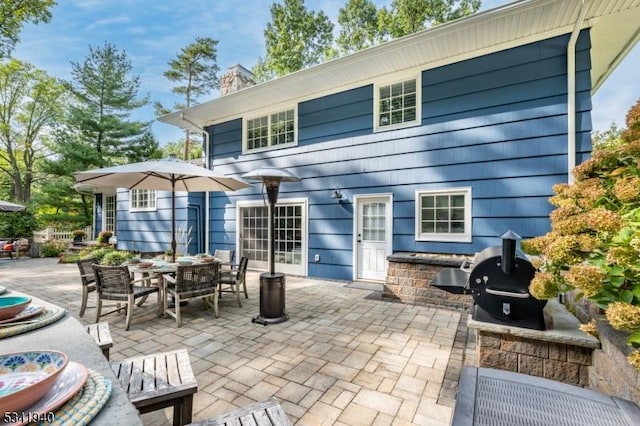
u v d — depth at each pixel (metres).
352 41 13.44
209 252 8.41
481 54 5.05
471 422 0.97
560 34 4.49
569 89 4.38
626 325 1.10
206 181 5.23
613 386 1.46
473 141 5.11
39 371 0.90
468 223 5.12
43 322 1.40
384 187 5.91
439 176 5.38
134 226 9.65
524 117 4.73
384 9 12.41
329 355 2.88
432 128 5.45
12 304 1.51
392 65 5.59
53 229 13.02
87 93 13.74
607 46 5.04
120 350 3.01
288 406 2.09
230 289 5.62
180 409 1.59
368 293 5.31
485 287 1.99
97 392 0.85
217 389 2.30
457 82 5.25
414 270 4.73
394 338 3.30
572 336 1.75
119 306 4.43
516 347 1.92
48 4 11.86
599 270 1.29
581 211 1.65
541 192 4.60
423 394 2.23
